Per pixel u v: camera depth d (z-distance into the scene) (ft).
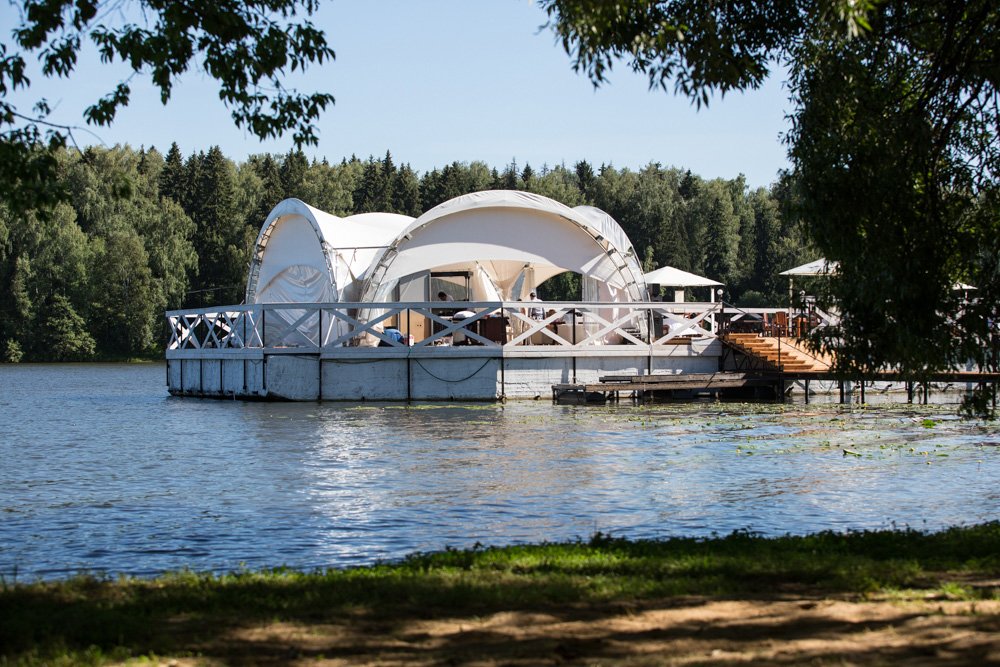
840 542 34.53
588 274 118.93
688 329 114.62
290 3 39.34
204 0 36.24
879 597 26.58
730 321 125.18
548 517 44.37
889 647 21.71
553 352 107.76
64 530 42.34
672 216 345.92
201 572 33.83
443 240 115.96
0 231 269.03
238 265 314.55
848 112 42.52
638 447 67.41
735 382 109.29
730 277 340.80
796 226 47.03
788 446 67.92
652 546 34.22
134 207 303.27
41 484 54.65
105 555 37.88
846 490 50.96
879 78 43.52
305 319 108.27
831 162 41.39
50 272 280.31
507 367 106.63
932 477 54.80
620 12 36.81
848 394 112.68
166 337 300.40
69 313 280.10
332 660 21.44
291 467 59.62
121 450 69.26
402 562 32.86
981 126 43.88
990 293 42.32
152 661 21.27
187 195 342.85
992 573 29.50
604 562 31.17
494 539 40.01
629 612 25.23
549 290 320.91
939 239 42.14
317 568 33.35
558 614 25.11
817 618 24.35
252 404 105.29
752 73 42.55
